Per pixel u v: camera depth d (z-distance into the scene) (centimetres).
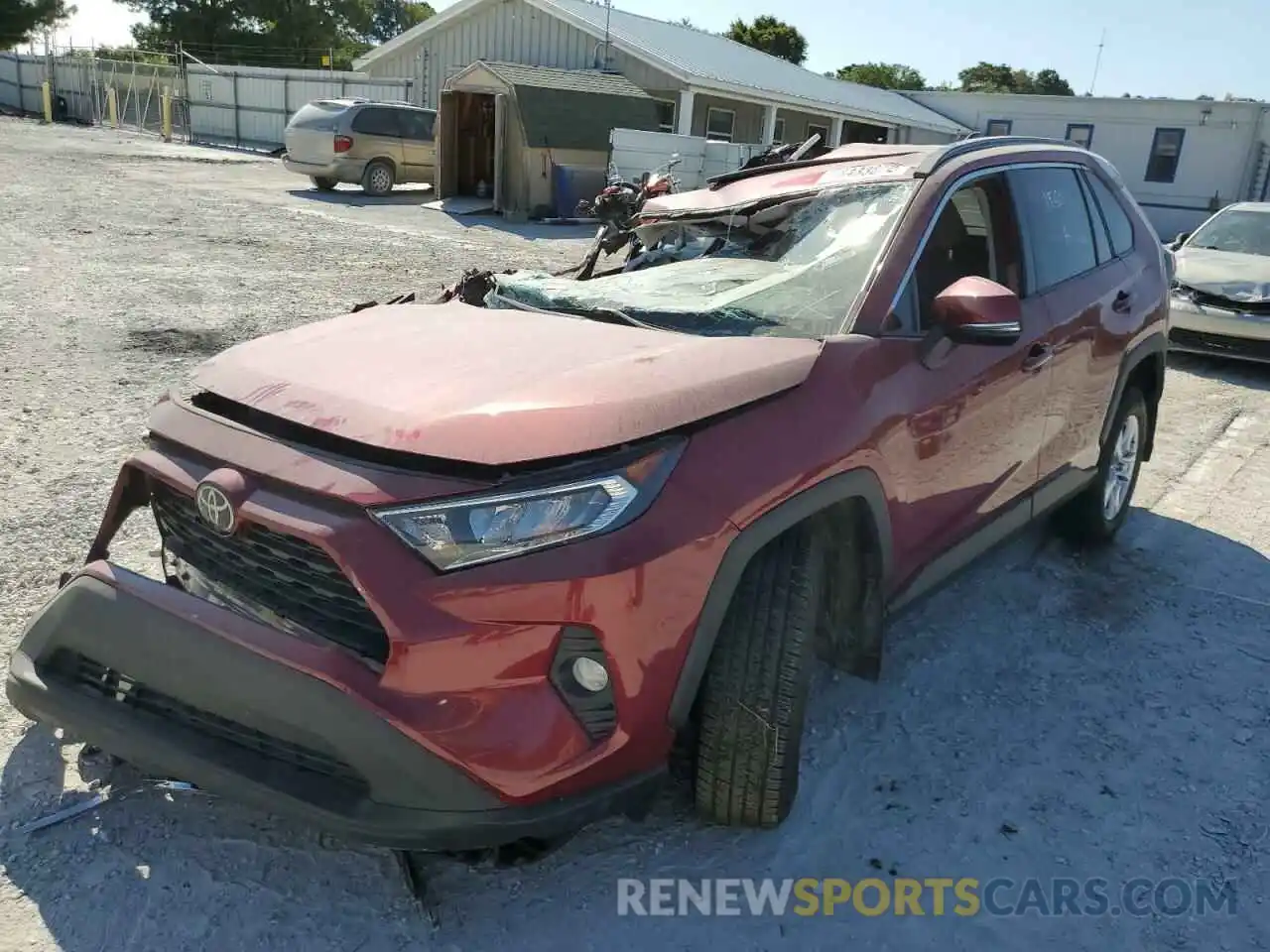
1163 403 802
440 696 214
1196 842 288
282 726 220
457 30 2617
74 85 3969
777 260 349
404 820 214
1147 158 2778
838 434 265
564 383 246
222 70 3117
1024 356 355
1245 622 423
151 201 1589
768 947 243
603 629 221
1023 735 334
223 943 233
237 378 269
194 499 242
